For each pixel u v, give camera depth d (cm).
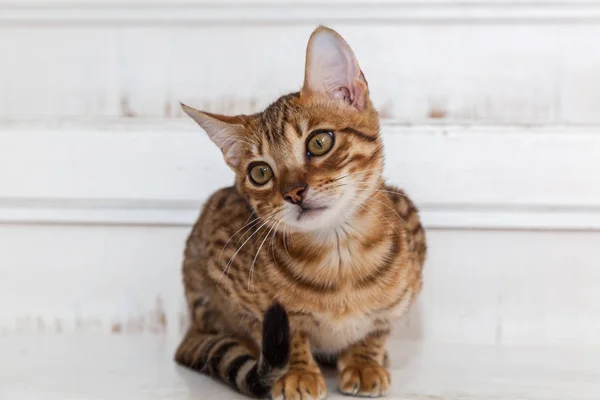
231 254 67
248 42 84
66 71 85
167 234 83
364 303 64
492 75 83
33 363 73
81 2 84
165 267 83
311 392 62
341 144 63
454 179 81
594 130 81
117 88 85
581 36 82
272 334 60
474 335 82
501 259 81
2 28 85
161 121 84
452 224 81
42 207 83
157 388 67
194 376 70
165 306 83
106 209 83
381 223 65
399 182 82
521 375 70
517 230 81
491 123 82
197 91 84
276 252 64
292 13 83
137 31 84
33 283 84
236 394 65
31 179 83
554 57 82
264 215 64
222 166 83
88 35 84
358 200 64
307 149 63
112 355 76
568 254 81
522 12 81
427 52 83
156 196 83
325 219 63
